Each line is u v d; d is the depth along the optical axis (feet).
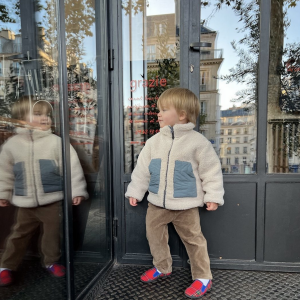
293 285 5.00
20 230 3.45
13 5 3.52
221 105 5.53
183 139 4.80
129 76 5.64
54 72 3.84
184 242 5.04
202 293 4.65
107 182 5.60
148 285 5.03
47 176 3.76
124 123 5.71
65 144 3.89
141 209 5.73
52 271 3.91
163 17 5.45
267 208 5.43
